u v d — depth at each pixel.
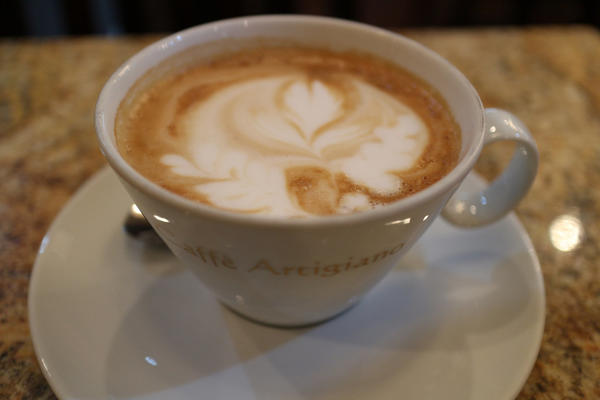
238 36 0.23
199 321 0.18
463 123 0.18
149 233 0.20
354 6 0.54
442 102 0.21
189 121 0.21
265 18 0.23
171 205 0.14
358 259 0.15
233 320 0.18
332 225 0.13
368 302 0.19
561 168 0.26
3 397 0.17
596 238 0.22
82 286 0.19
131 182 0.14
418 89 0.22
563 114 0.30
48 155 0.26
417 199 0.14
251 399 0.16
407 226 0.15
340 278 0.16
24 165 0.25
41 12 0.48
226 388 0.16
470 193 0.21
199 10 0.53
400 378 0.17
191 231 0.14
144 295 0.19
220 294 0.18
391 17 0.56
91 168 0.25
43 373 0.16
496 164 0.26
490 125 0.17
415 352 0.17
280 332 0.18
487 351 0.17
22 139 0.27
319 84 0.23
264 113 0.21
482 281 0.19
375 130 0.21
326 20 0.23
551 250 0.22
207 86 0.22
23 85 0.31
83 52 0.34
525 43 0.36
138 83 0.21
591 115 0.30
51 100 0.30
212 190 0.18
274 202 0.17
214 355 0.17
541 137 0.28
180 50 0.22
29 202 0.23
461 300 0.19
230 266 0.15
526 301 0.18
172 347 0.17
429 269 0.20
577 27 0.39
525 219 0.23
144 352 0.17
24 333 0.18
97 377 0.16
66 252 0.19
